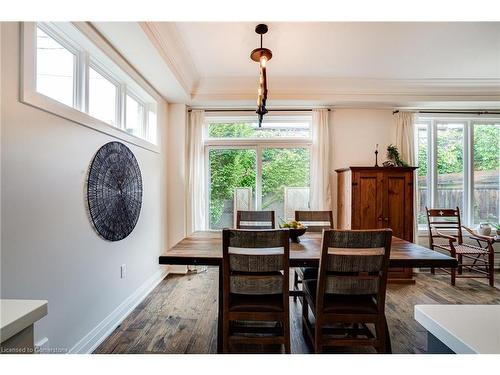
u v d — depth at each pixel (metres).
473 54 2.91
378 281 1.61
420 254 1.88
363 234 1.53
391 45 2.73
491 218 4.27
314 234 2.63
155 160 3.36
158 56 2.48
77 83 2.05
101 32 2.10
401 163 3.69
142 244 2.95
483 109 4.15
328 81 3.61
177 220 3.88
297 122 4.22
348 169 3.53
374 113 4.11
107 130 2.19
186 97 3.65
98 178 2.06
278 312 1.64
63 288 1.70
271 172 4.21
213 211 4.25
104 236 2.15
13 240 1.36
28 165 1.44
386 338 1.71
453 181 4.27
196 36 2.56
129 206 2.57
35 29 1.49
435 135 4.23
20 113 1.39
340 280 1.61
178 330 2.26
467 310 0.77
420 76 3.48
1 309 0.66
